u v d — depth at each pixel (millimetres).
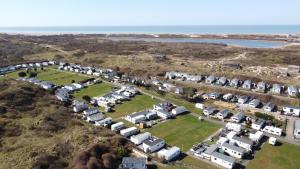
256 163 61625
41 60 177125
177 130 78938
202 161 62344
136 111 93625
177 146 69438
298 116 89125
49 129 72062
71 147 61656
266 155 65188
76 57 189500
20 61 172000
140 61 168750
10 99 88375
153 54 199250
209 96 106438
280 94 107062
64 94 106875
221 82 121625
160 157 62750
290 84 116812
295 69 139750
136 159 58688
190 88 115500
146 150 66188
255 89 113875
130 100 104938
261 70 139625
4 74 140875
